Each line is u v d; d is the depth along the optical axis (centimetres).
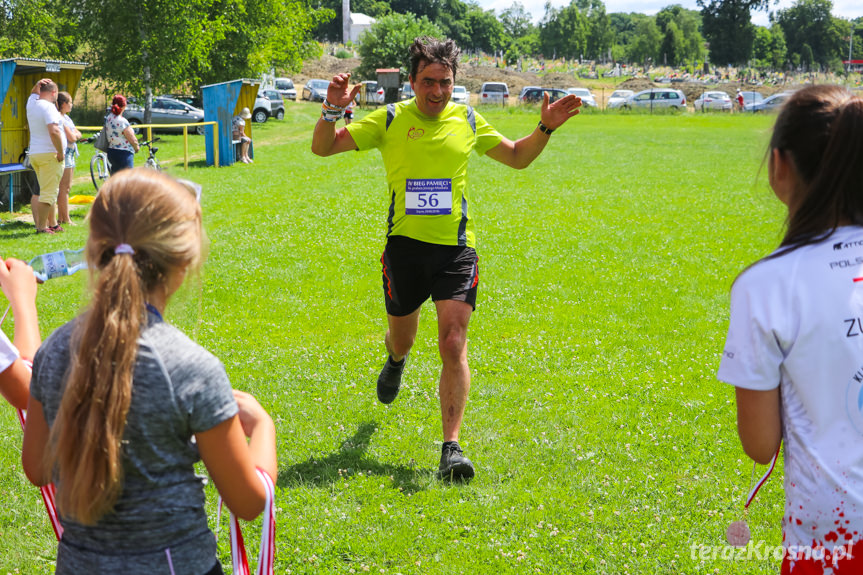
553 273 952
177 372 175
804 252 188
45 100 1077
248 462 185
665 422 524
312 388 567
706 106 5319
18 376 207
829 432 185
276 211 1310
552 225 1267
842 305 182
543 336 713
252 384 569
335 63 7731
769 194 219
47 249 998
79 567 177
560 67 12481
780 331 184
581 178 1895
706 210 1452
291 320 736
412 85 433
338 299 812
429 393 562
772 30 14388
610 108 5069
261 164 2103
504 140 456
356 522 386
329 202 1425
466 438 493
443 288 436
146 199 180
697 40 13625
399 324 462
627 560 357
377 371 606
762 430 192
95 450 167
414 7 15825
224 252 991
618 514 397
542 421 523
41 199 1095
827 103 189
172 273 183
